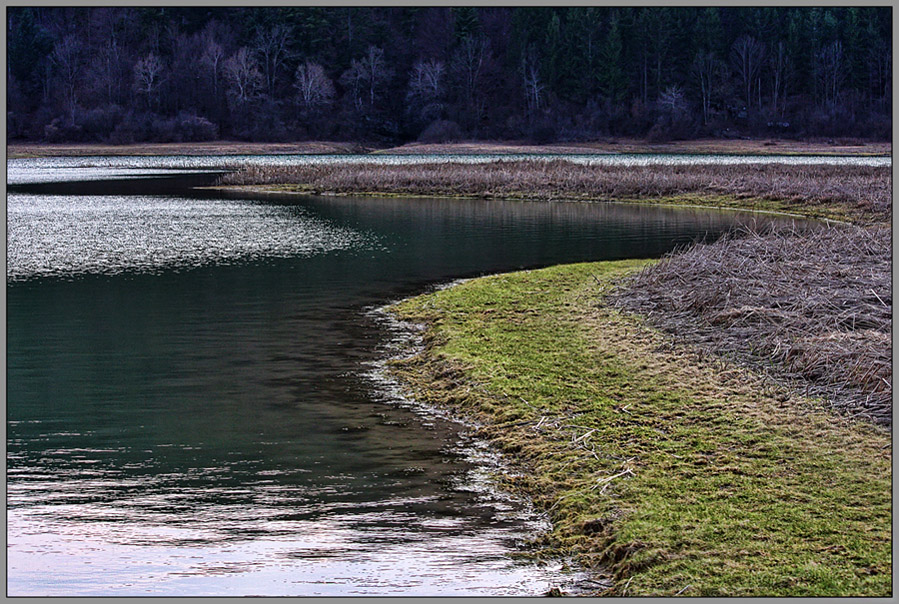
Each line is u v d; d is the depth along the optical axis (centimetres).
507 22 16975
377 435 1338
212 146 13238
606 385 1492
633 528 986
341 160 10688
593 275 2462
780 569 888
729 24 16200
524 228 3894
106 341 1875
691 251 2392
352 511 1080
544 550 981
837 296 1831
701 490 1079
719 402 1386
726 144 13588
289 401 1495
